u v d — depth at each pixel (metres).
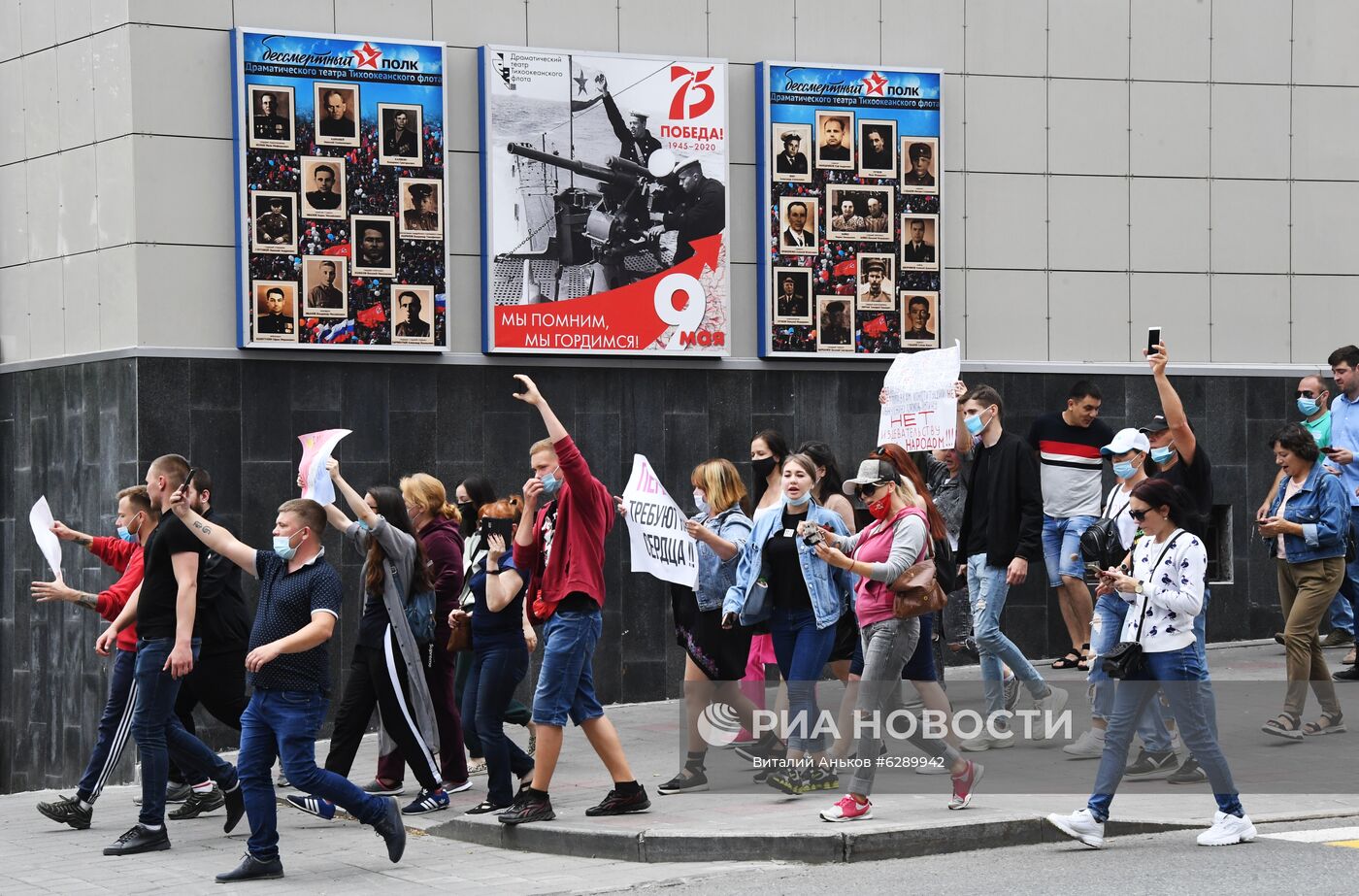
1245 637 16.22
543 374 14.52
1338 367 13.52
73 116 14.05
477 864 8.69
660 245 14.73
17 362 14.62
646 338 14.70
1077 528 13.46
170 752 9.64
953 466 12.49
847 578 9.57
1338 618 14.98
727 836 8.45
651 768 11.23
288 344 13.71
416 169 14.09
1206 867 7.84
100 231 13.84
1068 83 16.06
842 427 15.33
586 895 7.82
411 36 14.27
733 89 15.14
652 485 9.57
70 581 14.11
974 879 7.72
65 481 14.16
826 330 15.20
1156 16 16.30
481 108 14.40
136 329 13.45
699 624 10.06
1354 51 16.70
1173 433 10.60
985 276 15.80
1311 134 16.64
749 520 10.14
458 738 10.59
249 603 13.56
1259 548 16.31
